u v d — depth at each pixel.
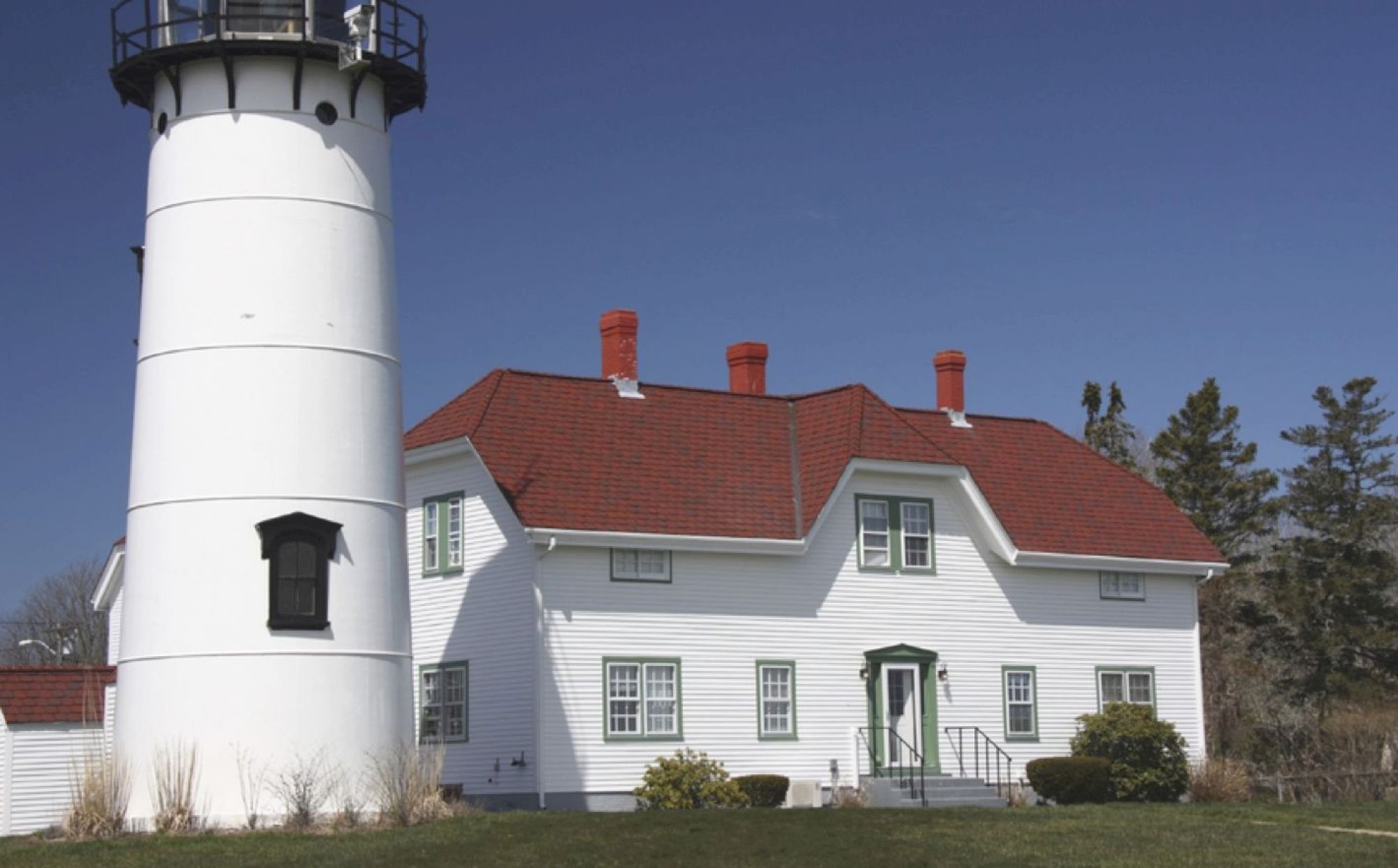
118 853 24.19
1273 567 60.22
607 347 38.97
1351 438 58.59
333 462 27.88
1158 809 31.97
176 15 28.69
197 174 28.28
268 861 23.41
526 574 33.97
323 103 28.86
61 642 58.47
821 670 36.88
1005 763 39.19
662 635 34.94
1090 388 63.62
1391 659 55.59
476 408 36.19
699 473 36.78
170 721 26.97
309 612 27.39
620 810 33.44
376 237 29.23
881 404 39.34
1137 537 42.53
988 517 39.34
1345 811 31.97
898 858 24.72
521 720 33.62
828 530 37.53
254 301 27.86
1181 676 43.00
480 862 23.53
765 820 28.08
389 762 27.75
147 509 27.81
